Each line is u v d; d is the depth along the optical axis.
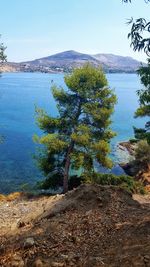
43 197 22.38
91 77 29.31
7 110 106.56
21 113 100.19
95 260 8.41
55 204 14.56
